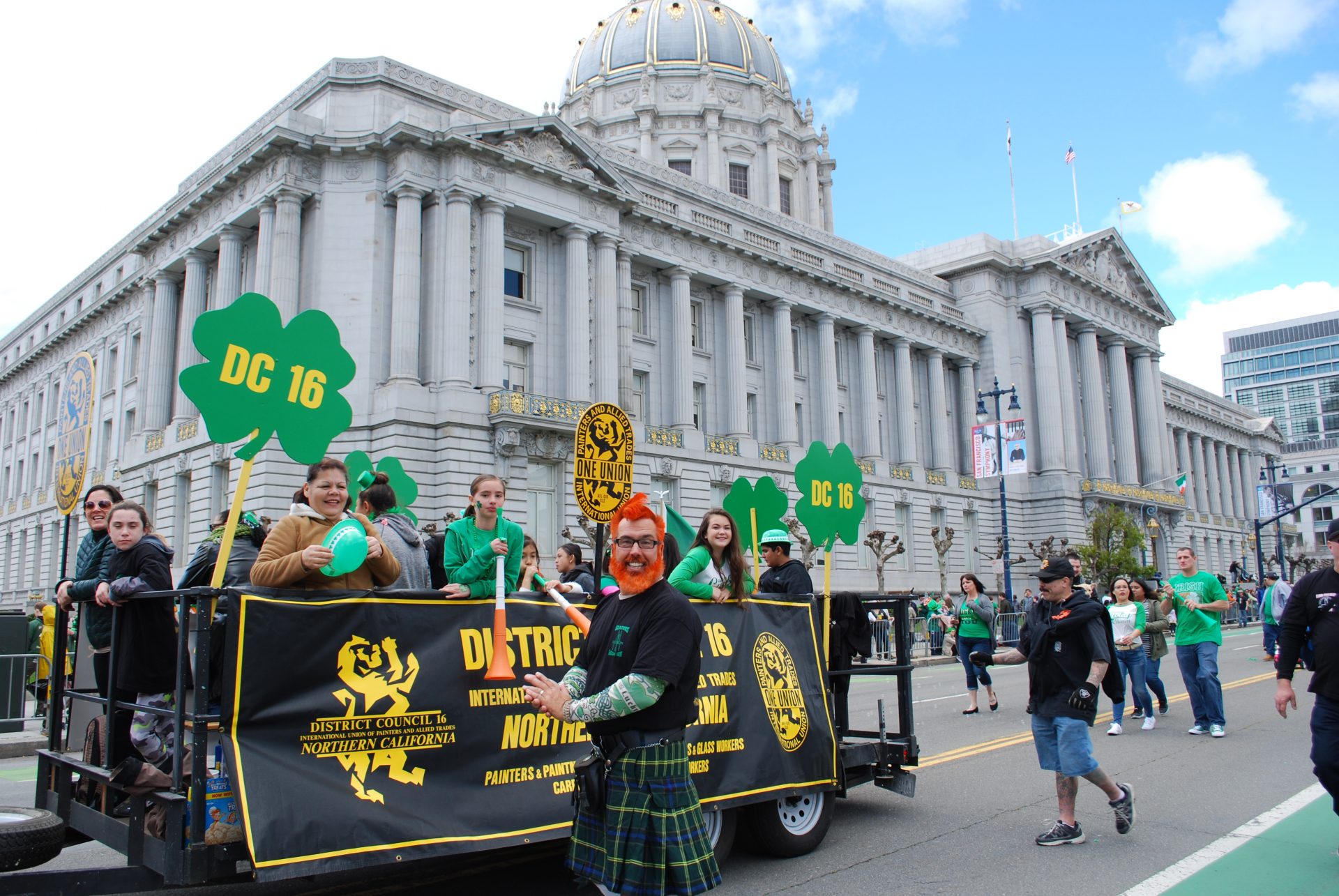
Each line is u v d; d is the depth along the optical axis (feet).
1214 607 42.55
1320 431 504.84
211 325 17.24
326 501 18.04
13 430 215.10
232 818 16.37
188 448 120.16
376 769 17.04
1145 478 217.56
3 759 44.16
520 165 116.67
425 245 112.68
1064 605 25.62
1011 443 118.32
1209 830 26.11
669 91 220.43
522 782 18.99
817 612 26.30
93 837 18.43
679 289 142.61
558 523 114.52
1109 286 207.31
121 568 18.42
